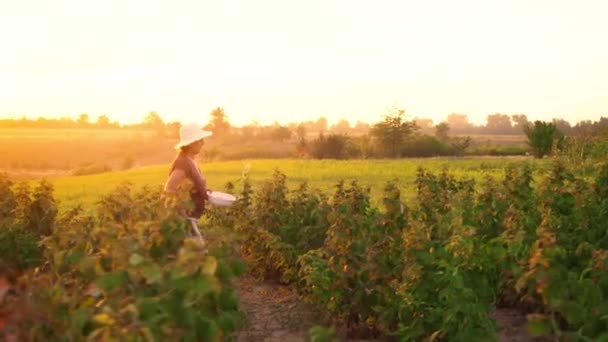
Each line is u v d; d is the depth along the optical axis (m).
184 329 5.13
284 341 8.12
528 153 57.12
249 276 11.43
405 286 7.30
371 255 8.05
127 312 4.82
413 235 7.57
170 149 124.12
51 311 5.23
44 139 134.62
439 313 6.92
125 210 8.80
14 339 4.82
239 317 6.89
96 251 6.98
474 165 36.38
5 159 103.88
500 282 8.45
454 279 6.79
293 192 11.68
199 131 9.77
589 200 9.47
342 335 8.36
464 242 7.34
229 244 6.39
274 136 131.25
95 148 120.81
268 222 11.12
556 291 6.13
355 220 8.70
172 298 5.12
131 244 5.60
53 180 33.25
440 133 113.69
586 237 8.97
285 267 10.32
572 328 8.01
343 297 8.09
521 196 9.96
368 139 72.38
